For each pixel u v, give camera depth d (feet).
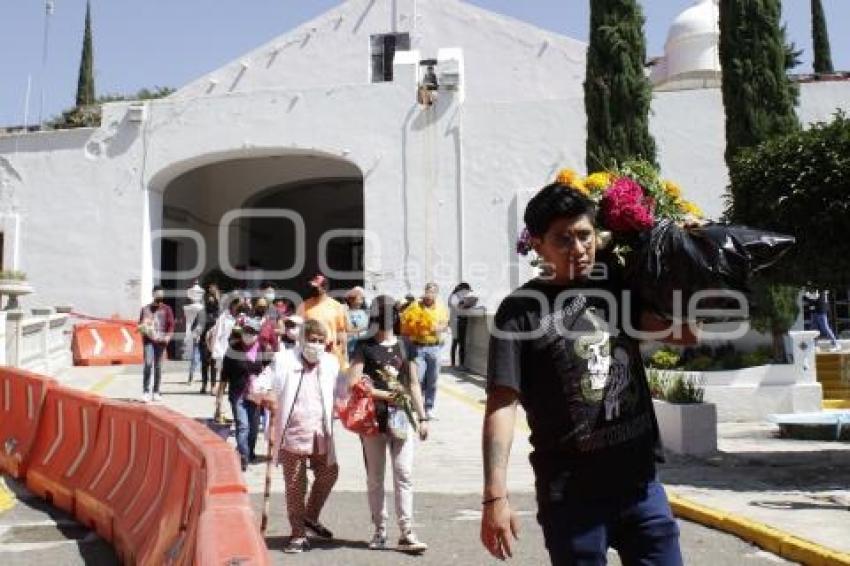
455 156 71.82
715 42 84.89
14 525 25.08
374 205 72.64
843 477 28.76
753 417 43.91
